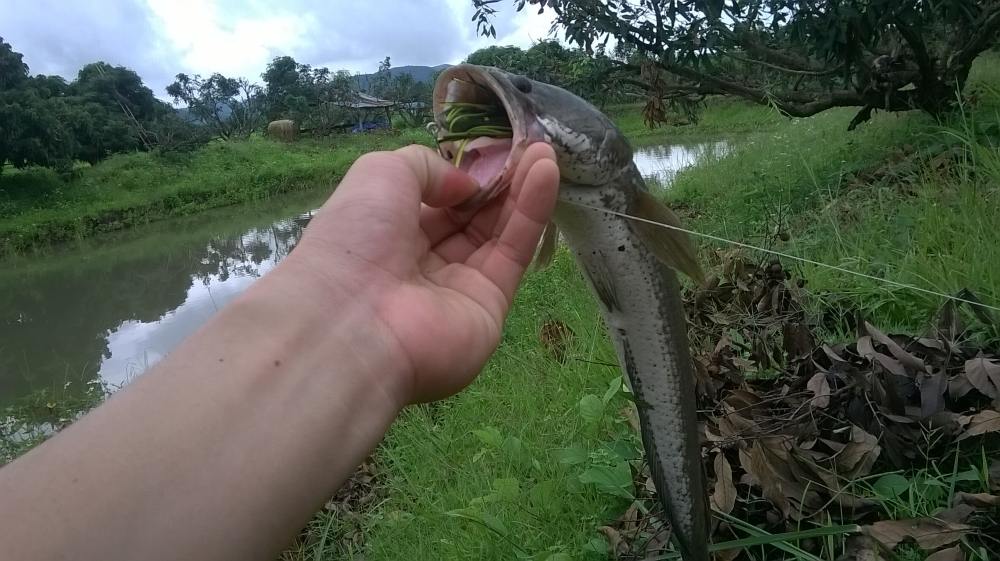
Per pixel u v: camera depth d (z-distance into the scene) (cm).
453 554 47
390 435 73
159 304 201
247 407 18
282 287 21
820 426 42
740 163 144
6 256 308
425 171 26
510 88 29
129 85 712
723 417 42
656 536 39
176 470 16
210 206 410
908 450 38
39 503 15
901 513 35
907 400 41
